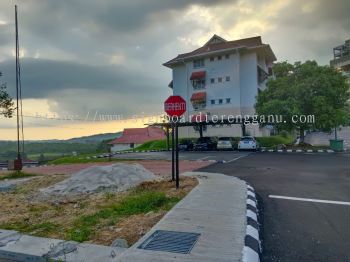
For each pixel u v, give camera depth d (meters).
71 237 5.23
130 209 7.07
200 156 24.67
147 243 4.73
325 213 6.70
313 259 4.40
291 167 15.34
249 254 4.27
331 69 28.50
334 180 11.11
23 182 12.88
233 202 7.25
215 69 43.19
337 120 27.14
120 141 63.91
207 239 4.84
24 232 5.73
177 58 46.56
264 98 30.44
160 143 41.34
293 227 5.82
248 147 29.05
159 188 9.48
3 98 17.05
